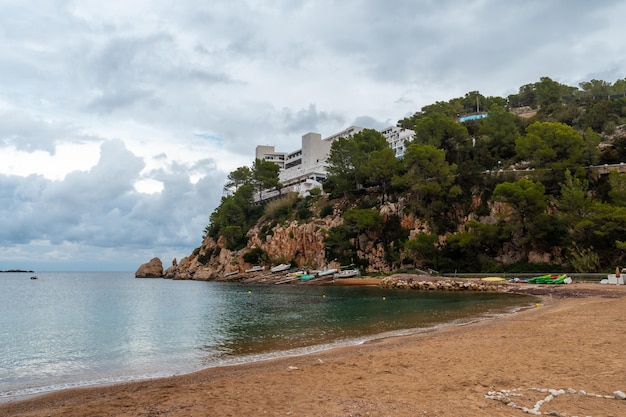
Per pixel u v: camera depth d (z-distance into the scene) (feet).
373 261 294.25
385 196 321.32
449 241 254.27
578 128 358.43
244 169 475.72
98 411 36.73
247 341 81.71
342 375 45.27
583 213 220.43
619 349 49.98
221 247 407.44
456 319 100.78
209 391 41.50
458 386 37.73
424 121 326.03
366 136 374.43
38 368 63.46
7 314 144.77
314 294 206.08
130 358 69.56
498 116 333.21
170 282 388.98
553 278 189.67
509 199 232.12
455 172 289.12
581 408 29.71
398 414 30.40
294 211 382.01
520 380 38.68
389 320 104.73
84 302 193.57
